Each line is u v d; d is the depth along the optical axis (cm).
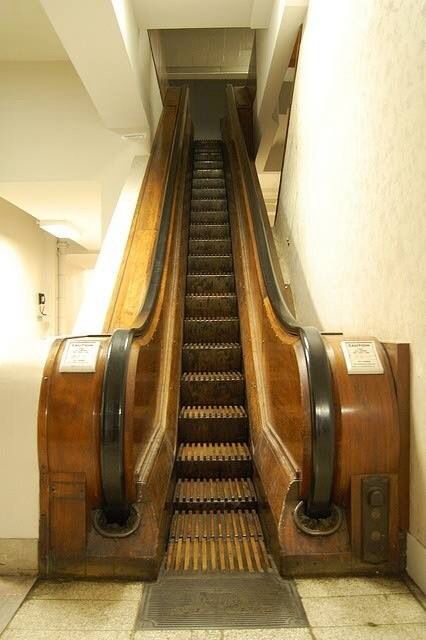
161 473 182
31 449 153
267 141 568
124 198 400
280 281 253
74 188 504
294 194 345
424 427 141
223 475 227
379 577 148
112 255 306
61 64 476
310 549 149
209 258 401
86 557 149
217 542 177
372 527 149
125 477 150
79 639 121
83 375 156
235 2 369
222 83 1031
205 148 689
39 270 710
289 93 532
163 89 631
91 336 174
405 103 150
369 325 184
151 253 303
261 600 137
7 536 152
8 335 600
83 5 282
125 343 165
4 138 476
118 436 148
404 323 154
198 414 253
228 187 515
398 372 152
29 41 445
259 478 199
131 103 407
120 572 148
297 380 162
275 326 214
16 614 131
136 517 155
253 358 270
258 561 162
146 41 440
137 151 474
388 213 165
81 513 151
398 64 156
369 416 150
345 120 214
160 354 254
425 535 139
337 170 228
